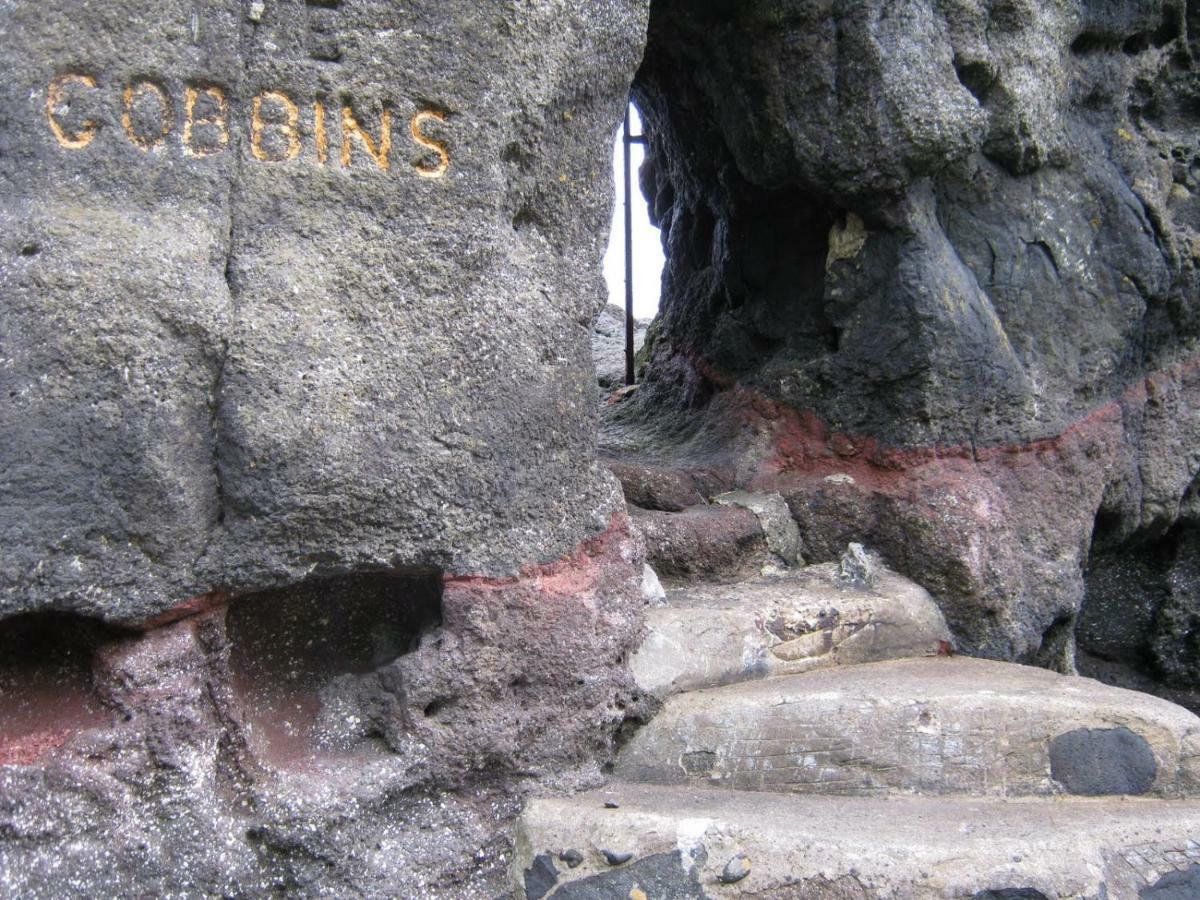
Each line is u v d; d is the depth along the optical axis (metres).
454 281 2.26
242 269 2.10
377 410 2.18
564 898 2.19
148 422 2.00
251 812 2.14
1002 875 2.06
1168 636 4.23
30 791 1.97
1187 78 3.69
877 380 3.29
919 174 3.13
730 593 3.04
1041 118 3.27
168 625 2.11
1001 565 3.23
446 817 2.30
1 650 2.10
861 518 3.34
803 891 2.08
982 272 3.32
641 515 3.20
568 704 2.44
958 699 2.52
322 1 2.16
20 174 1.95
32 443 1.93
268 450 2.08
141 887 2.02
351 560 2.20
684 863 2.16
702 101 3.54
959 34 3.13
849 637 2.96
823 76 3.08
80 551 1.98
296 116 2.15
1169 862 2.16
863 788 2.46
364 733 2.31
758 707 2.54
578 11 2.40
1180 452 3.75
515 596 2.36
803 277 3.56
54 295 1.93
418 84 2.22
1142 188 3.53
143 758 2.06
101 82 2.00
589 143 2.50
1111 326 3.48
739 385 3.72
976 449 3.30
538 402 2.38
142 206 2.03
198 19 2.07
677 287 4.12
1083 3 3.41
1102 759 2.45
